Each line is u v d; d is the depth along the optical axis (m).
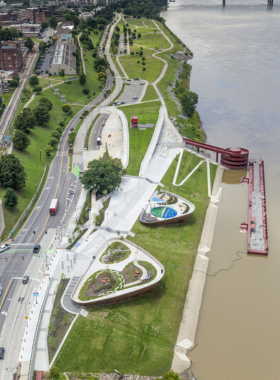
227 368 187.50
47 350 185.88
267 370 186.75
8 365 175.38
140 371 183.00
